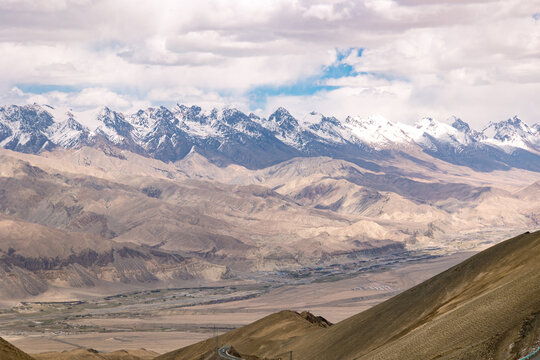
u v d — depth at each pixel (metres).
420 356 100.62
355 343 154.62
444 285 153.50
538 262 128.12
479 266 150.75
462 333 99.75
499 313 98.25
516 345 83.50
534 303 93.62
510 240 153.75
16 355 91.25
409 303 156.38
